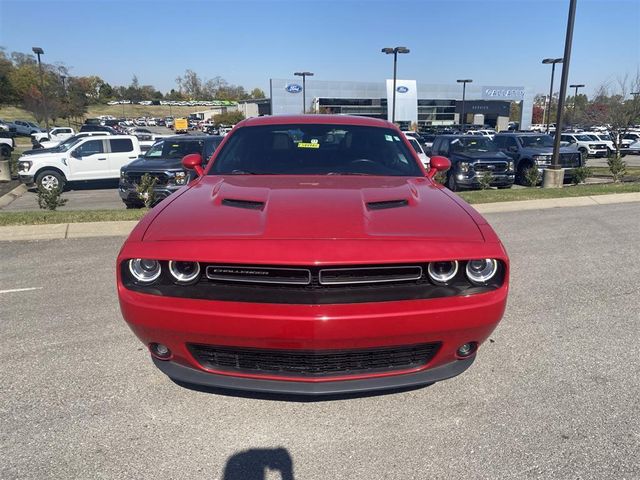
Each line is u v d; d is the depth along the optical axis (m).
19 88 80.19
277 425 2.75
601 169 20.66
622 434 2.65
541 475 2.36
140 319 2.46
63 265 5.66
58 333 3.86
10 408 2.87
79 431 2.68
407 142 4.25
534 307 4.47
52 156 16.08
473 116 75.19
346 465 2.45
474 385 3.16
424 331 2.40
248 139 4.14
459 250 2.43
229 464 2.45
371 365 2.54
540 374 3.29
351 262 2.31
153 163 11.19
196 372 2.60
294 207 2.77
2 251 6.26
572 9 12.25
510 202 9.95
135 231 2.65
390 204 2.93
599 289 4.95
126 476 2.36
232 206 2.87
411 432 2.69
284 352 2.42
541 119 87.44
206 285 2.45
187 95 146.12
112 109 125.12
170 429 2.71
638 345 3.72
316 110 64.69
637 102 22.38
